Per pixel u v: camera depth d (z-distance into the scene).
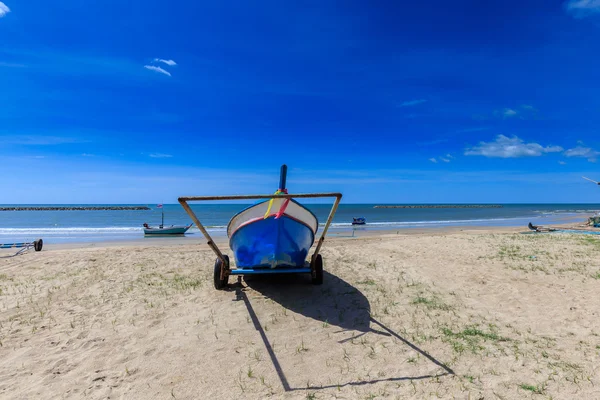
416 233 24.48
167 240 22.08
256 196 5.38
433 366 4.07
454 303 6.29
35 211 81.50
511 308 6.00
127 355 4.42
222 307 6.13
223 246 16.17
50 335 5.02
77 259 10.98
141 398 3.53
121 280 8.08
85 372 4.02
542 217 54.16
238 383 3.77
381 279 8.02
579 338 4.75
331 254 11.33
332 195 5.52
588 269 8.52
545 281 7.57
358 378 3.84
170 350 4.55
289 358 4.32
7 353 4.50
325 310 5.99
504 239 15.04
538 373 3.88
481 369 3.99
